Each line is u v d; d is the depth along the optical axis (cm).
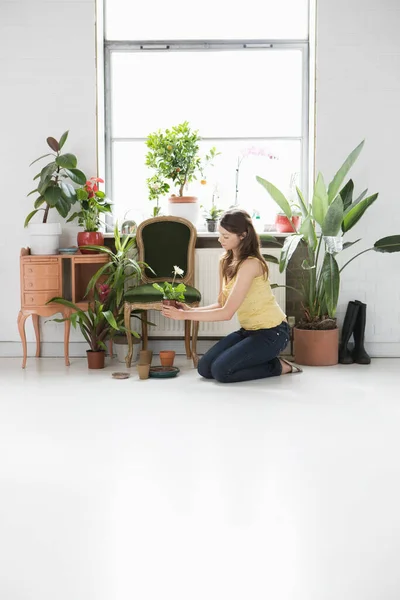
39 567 202
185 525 229
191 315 409
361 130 496
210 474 273
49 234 475
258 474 272
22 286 467
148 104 534
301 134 529
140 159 537
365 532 223
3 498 252
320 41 490
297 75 528
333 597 185
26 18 493
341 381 425
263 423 338
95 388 411
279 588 190
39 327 514
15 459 291
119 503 246
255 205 533
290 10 523
